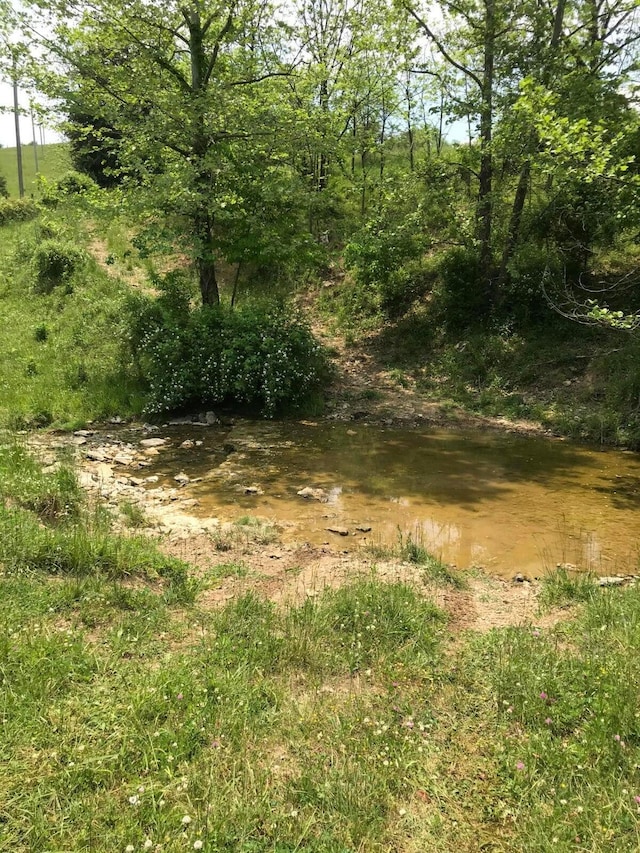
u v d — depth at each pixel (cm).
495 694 378
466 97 1342
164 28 1190
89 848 246
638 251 1431
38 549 481
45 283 1756
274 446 986
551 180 1292
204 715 329
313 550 614
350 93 1619
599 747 320
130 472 841
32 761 284
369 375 1391
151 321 1209
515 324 1377
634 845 263
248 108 1258
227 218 1167
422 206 1378
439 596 524
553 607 510
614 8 1272
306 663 396
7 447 764
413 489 813
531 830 276
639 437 998
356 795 287
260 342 1166
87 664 362
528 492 809
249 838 261
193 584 505
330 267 1861
